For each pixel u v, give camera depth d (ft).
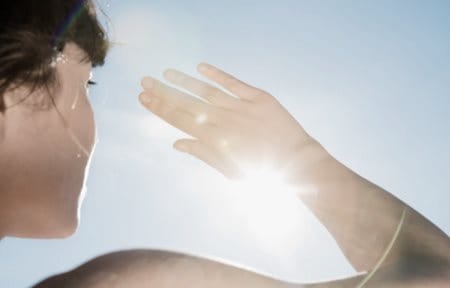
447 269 3.06
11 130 3.51
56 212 3.64
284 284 2.68
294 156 4.63
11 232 3.67
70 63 4.00
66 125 3.75
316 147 4.66
